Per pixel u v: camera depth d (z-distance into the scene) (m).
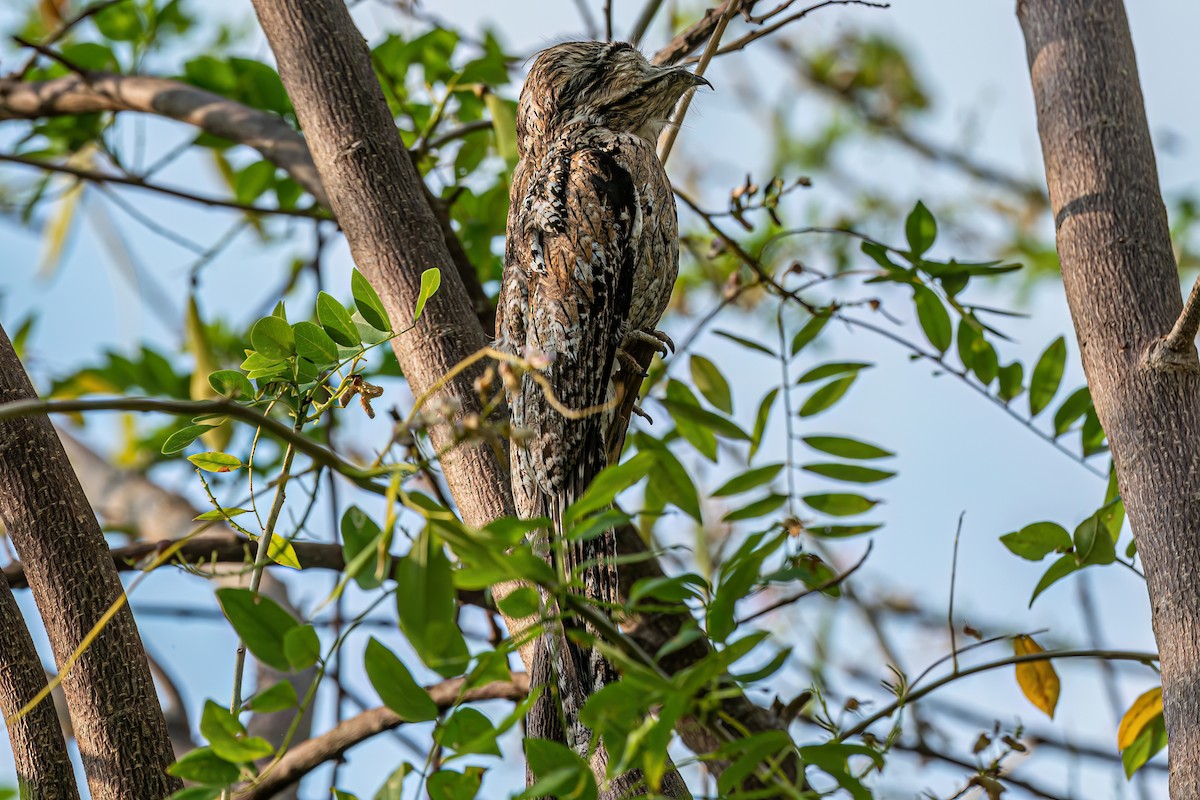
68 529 6.55
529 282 8.38
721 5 10.23
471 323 7.54
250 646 4.61
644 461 4.47
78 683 6.38
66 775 6.41
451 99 10.98
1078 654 7.42
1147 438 6.43
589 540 7.45
